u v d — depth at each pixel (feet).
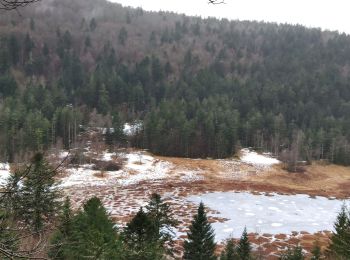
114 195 179.11
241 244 89.20
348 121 358.43
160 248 55.52
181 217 146.92
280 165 276.41
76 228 39.52
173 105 348.59
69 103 387.14
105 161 241.14
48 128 243.81
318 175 260.83
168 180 218.59
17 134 223.71
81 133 288.71
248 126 327.88
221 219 147.33
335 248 83.10
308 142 310.24
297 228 140.36
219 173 245.04
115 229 58.54
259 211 163.12
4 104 300.81
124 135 293.84
